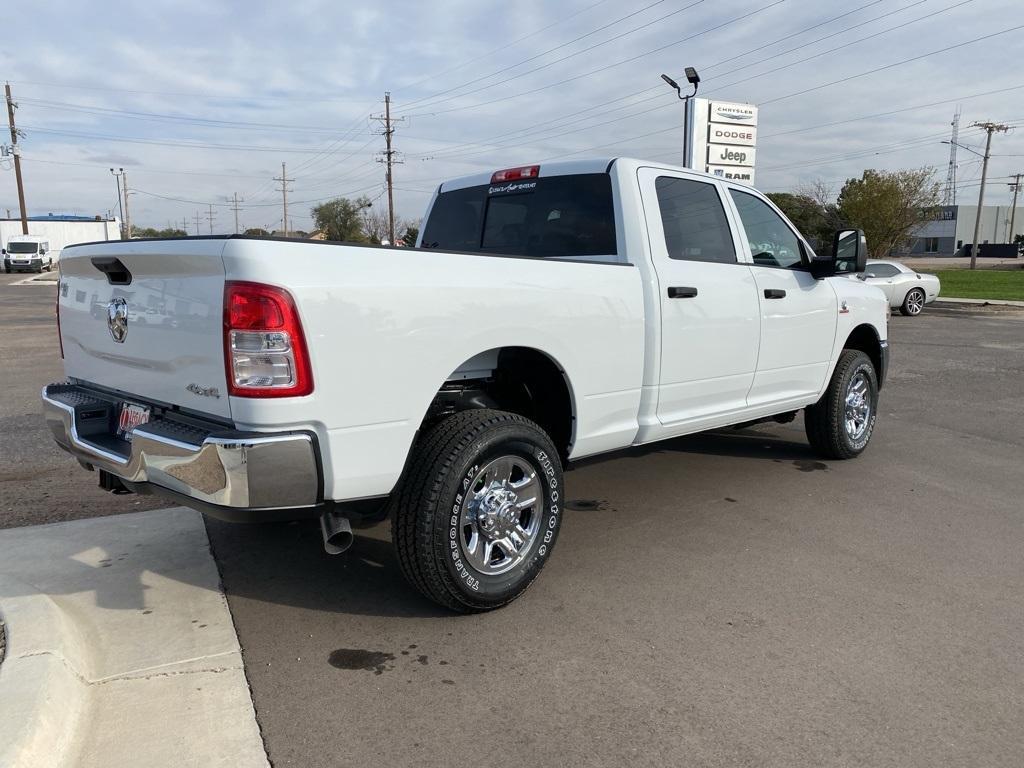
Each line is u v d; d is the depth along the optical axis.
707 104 26.39
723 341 4.73
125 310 3.38
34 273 53.41
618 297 4.03
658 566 4.14
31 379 10.02
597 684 3.01
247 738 2.66
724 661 3.18
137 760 2.53
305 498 2.94
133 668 3.06
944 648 3.29
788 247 5.54
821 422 6.05
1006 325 18.00
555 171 4.74
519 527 3.64
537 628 3.46
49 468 5.89
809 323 5.49
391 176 54.06
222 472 2.79
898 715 2.81
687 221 4.67
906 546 4.43
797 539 4.54
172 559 4.11
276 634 3.38
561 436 4.07
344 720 2.77
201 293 2.92
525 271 3.61
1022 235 87.56
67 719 2.65
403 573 3.44
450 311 3.25
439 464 3.28
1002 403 8.81
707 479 5.75
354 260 2.99
